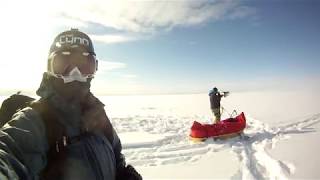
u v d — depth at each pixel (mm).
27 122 1213
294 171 6664
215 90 13234
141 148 9984
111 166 1538
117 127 15391
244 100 35219
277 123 15734
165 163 8047
